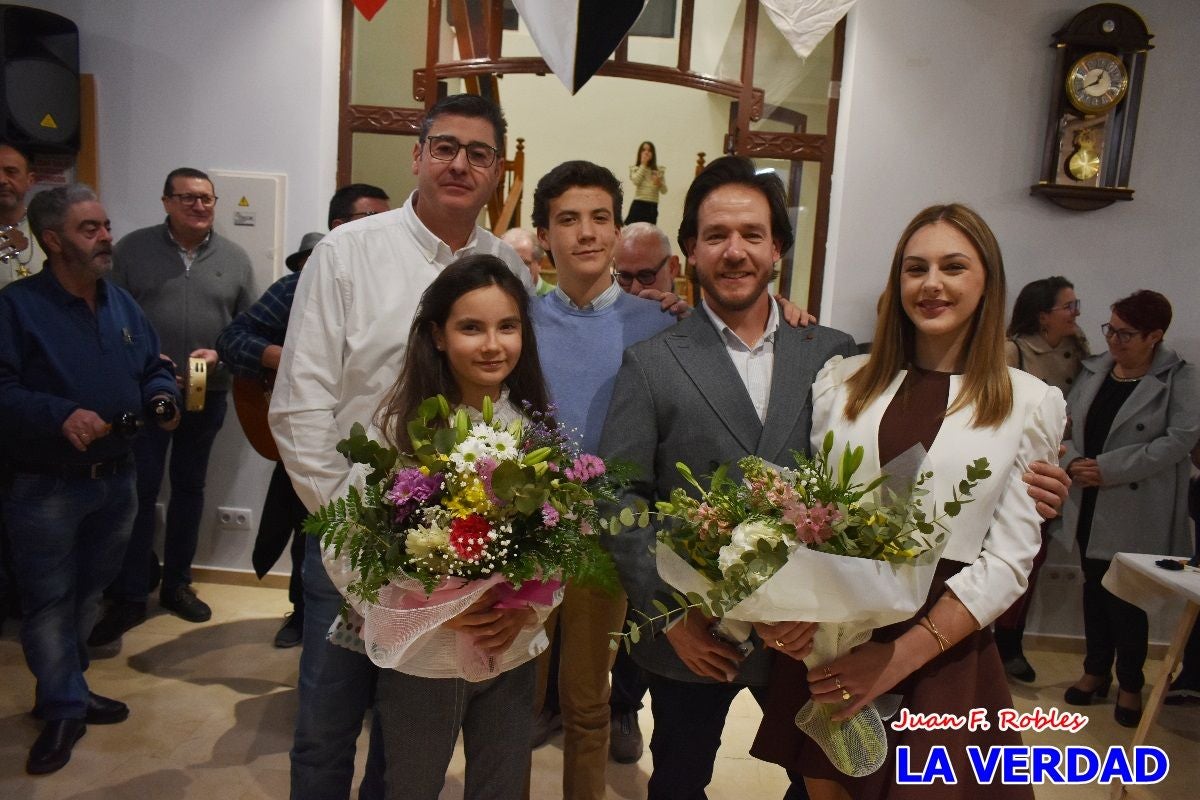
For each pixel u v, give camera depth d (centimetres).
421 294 196
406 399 170
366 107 385
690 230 187
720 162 182
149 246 365
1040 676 358
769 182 180
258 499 398
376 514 148
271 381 309
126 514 278
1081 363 353
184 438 365
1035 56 364
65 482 254
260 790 246
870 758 153
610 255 217
